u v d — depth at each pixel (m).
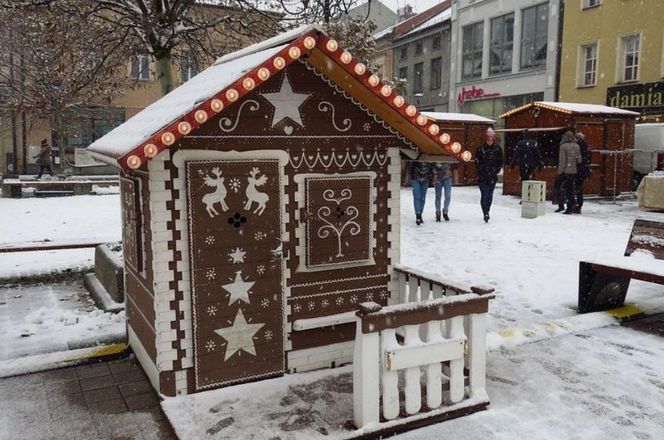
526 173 14.38
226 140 4.20
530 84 26.95
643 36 21.67
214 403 4.11
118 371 4.94
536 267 8.22
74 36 8.89
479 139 20.22
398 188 4.94
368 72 4.07
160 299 4.10
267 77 3.69
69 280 8.42
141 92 28.30
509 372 4.76
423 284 4.81
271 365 4.52
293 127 4.43
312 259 4.61
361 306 3.61
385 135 4.82
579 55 24.28
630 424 3.92
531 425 3.89
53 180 20.94
